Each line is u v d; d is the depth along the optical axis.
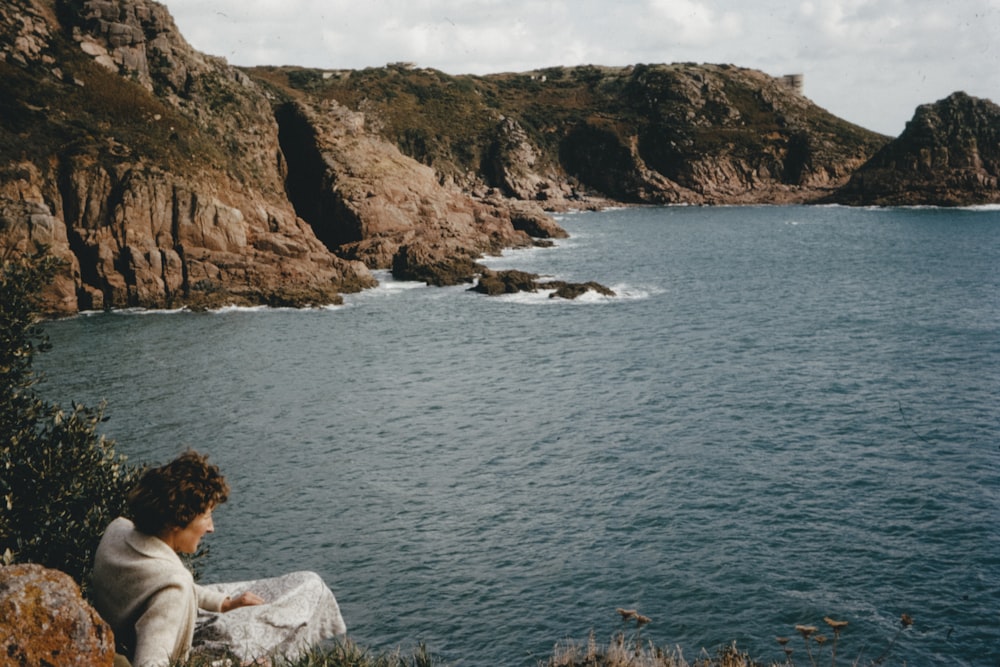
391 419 50.28
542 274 107.50
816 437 45.72
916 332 71.88
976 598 29.03
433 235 119.75
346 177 121.00
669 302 88.75
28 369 13.12
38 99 88.94
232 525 36.25
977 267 110.56
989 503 36.56
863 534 34.06
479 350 67.75
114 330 72.69
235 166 109.19
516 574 31.69
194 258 84.56
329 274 93.94
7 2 96.81
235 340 70.25
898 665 25.77
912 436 45.44
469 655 26.72
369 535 35.16
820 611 28.67
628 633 27.59
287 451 45.00
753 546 33.31
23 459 11.54
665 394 54.62
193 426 48.84
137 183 84.00
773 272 109.94
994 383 55.31
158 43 110.88
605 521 35.97
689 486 39.38
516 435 47.19
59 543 10.17
